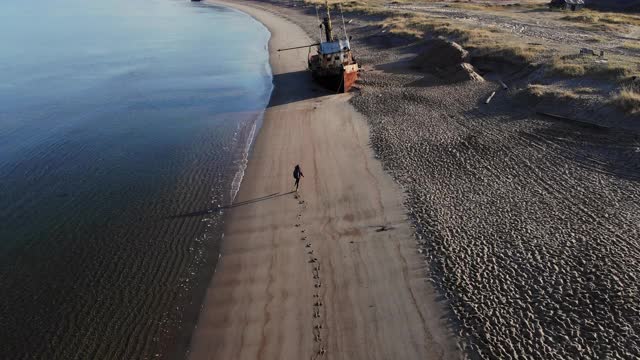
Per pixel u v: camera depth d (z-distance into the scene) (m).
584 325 13.55
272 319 14.99
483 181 21.77
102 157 27.19
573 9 66.12
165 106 36.69
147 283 16.81
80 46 64.12
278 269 17.22
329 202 21.33
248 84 42.88
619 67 30.83
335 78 37.62
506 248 16.95
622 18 54.72
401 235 18.42
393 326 14.34
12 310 15.72
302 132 29.88
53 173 25.25
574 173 21.80
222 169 25.34
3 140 30.08
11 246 19.00
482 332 13.70
